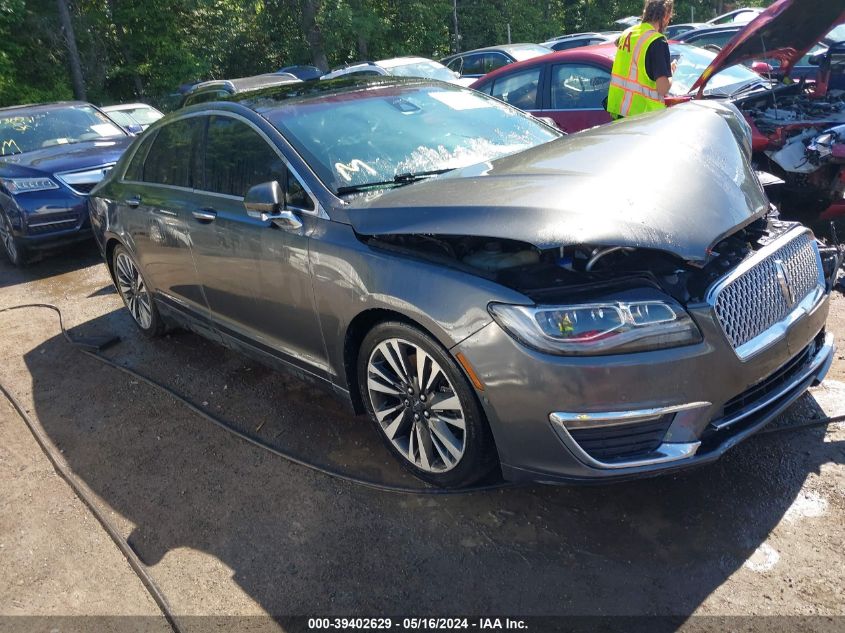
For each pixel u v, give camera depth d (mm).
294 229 3049
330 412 3609
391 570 2486
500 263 2475
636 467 2291
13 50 18625
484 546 2545
